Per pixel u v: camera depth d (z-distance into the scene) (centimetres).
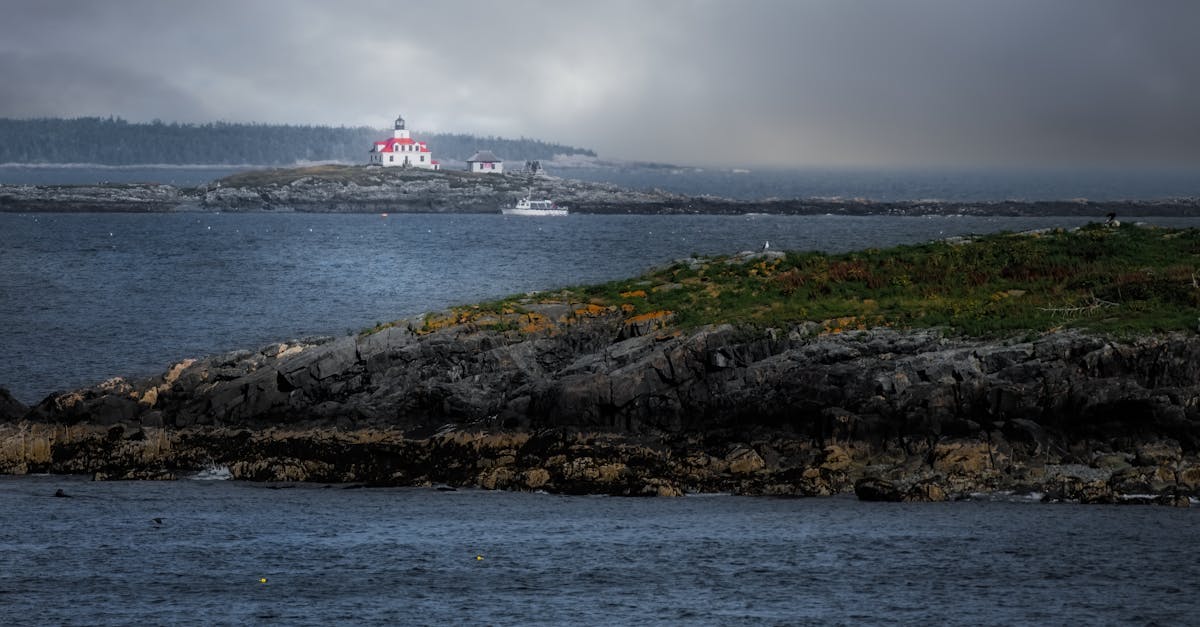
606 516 5541
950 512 5481
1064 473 5866
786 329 7400
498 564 4825
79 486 6234
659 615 4241
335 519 5547
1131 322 6906
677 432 6725
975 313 7512
